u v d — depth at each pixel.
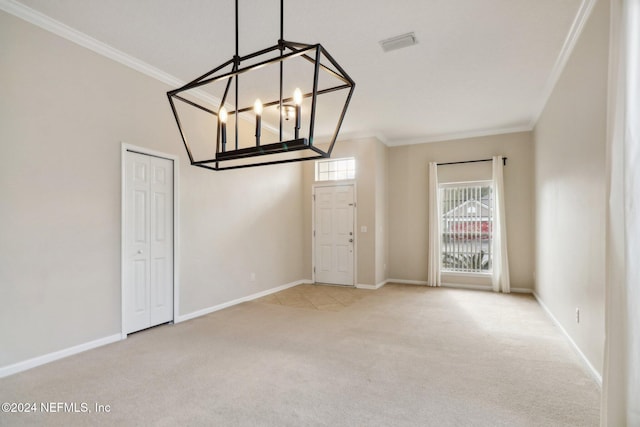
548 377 2.54
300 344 3.24
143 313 3.62
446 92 4.27
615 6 1.73
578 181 2.94
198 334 3.53
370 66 3.58
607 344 1.72
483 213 5.99
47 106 2.81
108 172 3.26
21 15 2.64
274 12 2.69
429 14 2.72
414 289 5.95
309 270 6.65
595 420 1.99
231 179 4.87
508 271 5.68
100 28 2.94
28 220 2.68
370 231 6.09
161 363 2.79
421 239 6.44
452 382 2.46
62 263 2.89
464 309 4.56
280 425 1.94
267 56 3.42
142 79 3.60
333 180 6.45
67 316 2.92
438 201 6.28
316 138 6.49
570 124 3.19
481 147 6.02
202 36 3.06
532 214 5.50
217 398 2.23
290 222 6.30
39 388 2.36
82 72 3.06
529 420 1.99
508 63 3.52
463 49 3.25
